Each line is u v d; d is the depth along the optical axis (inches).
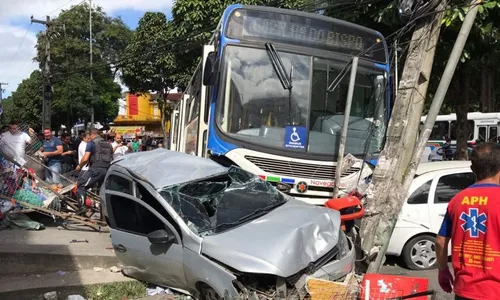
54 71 1411.2
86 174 375.6
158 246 217.0
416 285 175.5
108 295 224.4
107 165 380.2
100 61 1475.1
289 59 270.7
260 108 264.2
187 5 609.9
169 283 222.5
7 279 240.1
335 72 276.4
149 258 222.1
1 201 309.0
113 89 1657.2
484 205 120.3
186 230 206.1
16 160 342.6
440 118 1042.7
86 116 1553.9
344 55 279.0
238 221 215.6
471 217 122.0
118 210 244.4
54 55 1434.5
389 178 253.6
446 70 242.5
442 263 134.3
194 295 211.9
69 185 372.8
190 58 742.5
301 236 196.9
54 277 243.9
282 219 211.8
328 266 194.5
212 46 287.9
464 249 122.4
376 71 285.4
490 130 889.5
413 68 259.4
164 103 1013.8
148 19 903.1
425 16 257.9
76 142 634.2
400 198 250.4
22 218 316.2
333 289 177.6
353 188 266.2
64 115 1622.8
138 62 895.1
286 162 259.9
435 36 259.4
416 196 286.2
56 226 327.9
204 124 279.0
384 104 285.6
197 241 200.8
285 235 195.0
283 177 259.3
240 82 264.2
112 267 259.4
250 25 270.8
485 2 303.9
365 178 270.5
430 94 543.2
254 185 244.5
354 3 360.5
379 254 245.6
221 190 247.8
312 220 212.1
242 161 257.8
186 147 419.5
